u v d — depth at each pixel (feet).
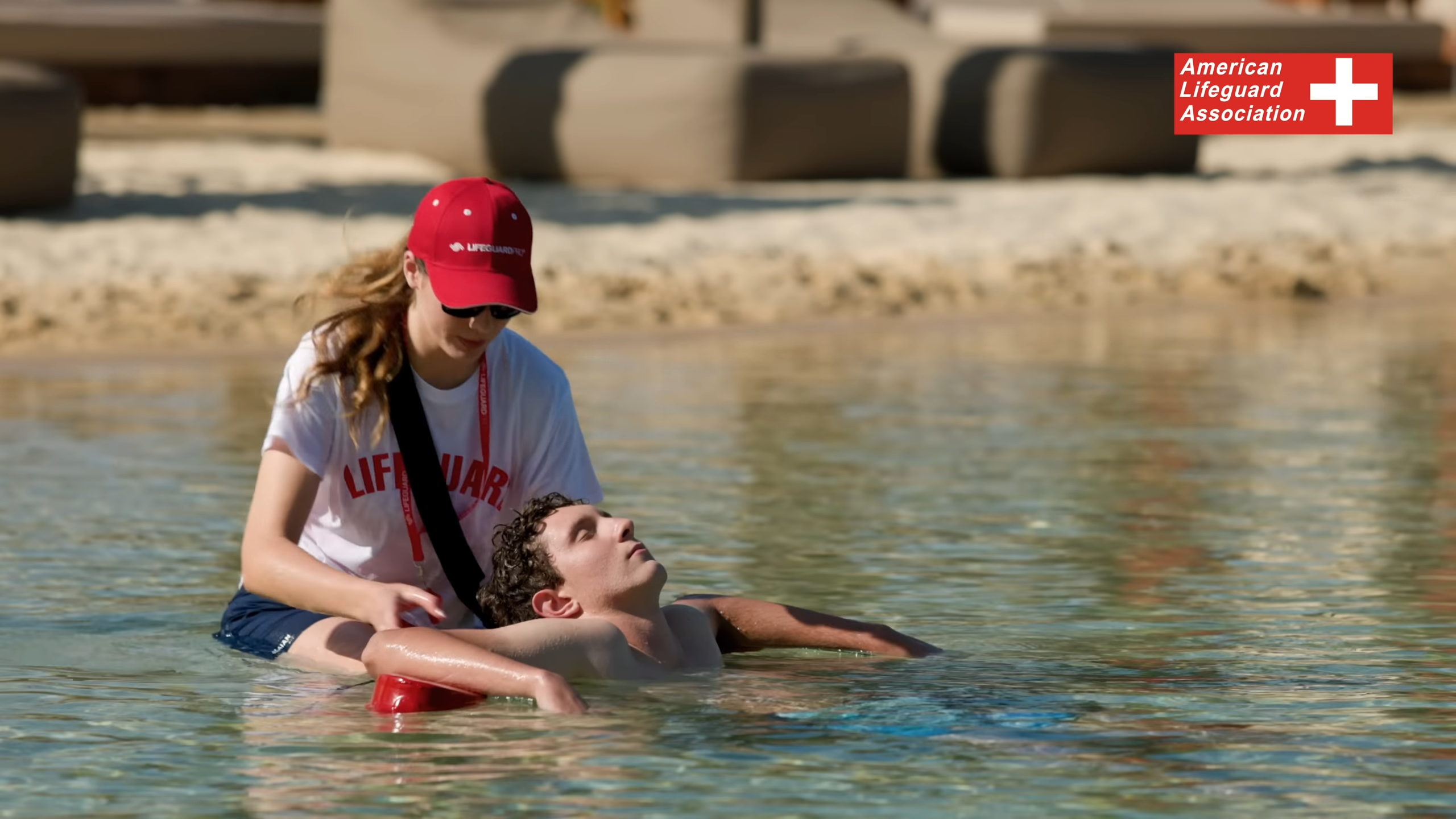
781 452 71.97
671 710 37.32
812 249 146.92
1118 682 39.45
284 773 33.09
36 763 33.73
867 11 242.78
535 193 176.24
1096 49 204.23
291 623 42.42
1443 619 45.37
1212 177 203.00
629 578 40.98
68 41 273.54
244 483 65.10
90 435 75.72
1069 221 163.63
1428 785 32.14
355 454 42.04
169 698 38.45
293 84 295.48
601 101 188.24
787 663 41.93
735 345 110.22
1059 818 30.48
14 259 129.18
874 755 34.04
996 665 41.16
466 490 42.80
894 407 84.53
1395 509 60.54
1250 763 33.50
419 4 208.23
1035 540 55.62
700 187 185.78
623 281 130.82
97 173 179.32
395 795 31.78
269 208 157.07
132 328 112.37
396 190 172.76
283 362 101.45
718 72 185.16
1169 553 53.67
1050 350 107.14
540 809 31.07
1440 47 348.38
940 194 180.86
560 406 43.50
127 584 49.90
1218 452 72.13
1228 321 122.62
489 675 37.65
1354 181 199.93
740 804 31.24
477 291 39.93
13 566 51.98
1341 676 39.86
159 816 30.78
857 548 54.44
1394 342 110.11
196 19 287.69
